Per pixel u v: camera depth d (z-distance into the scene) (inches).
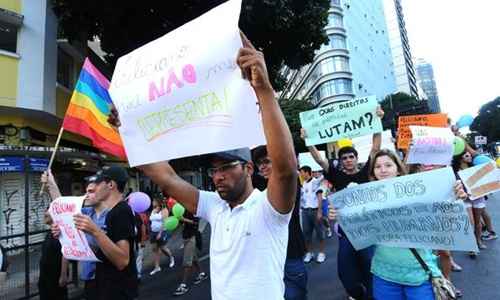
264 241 70.3
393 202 115.7
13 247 249.3
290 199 68.2
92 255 109.3
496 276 207.8
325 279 237.9
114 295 108.7
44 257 148.6
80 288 267.3
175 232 562.3
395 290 115.3
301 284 133.3
